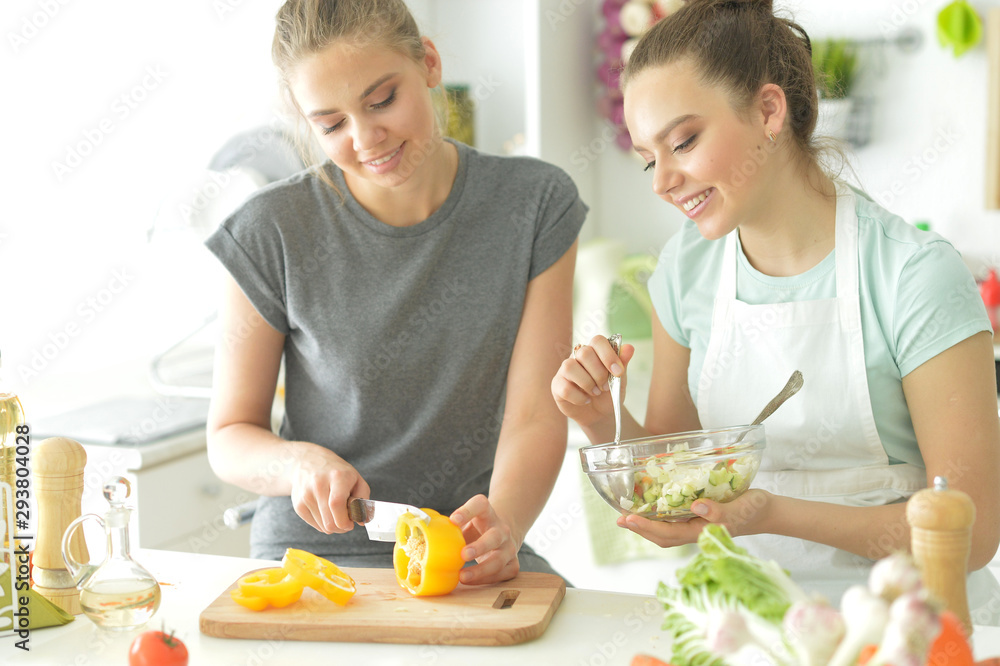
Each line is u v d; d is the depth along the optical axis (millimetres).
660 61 1098
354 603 957
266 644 894
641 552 2205
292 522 1352
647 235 2814
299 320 1335
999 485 1069
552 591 976
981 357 1092
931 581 689
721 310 1275
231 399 1351
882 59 2488
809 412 1204
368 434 1360
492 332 1355
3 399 953
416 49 1200
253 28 2672
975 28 2365
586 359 1124
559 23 2527
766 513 1018
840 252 1182
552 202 1381
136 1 2494
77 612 981
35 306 2396
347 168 1219
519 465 1261
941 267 1106
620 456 973
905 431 1189
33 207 2357
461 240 1359
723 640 593
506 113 2682
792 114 1163
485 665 834
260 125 2086
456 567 962
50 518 986
